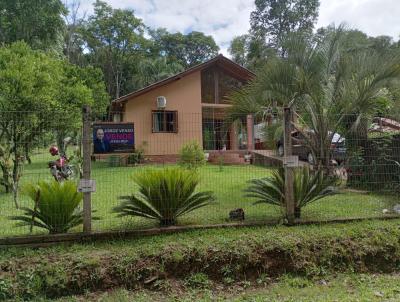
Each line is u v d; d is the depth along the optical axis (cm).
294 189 602
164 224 570
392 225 564
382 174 821
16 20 2841
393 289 429
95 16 4603
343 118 915
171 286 439
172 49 5356
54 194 521
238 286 449
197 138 1628
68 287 421
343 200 759
